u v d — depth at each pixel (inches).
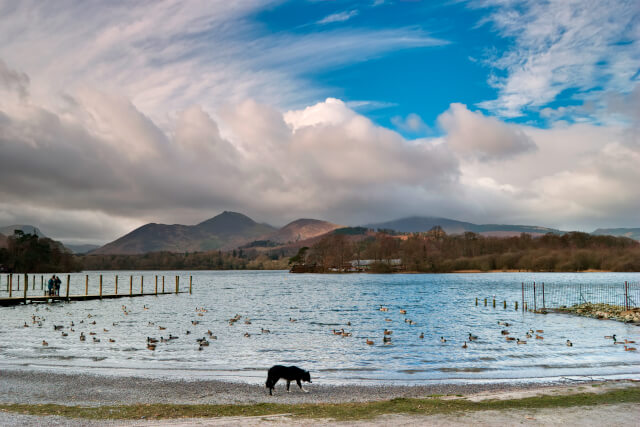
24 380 902.4
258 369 1061.8
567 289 4589.1
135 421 613.0
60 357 1185.4
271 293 4729.3
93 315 2378.2
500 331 1749.5
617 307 2456.9
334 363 1136.2
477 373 1007.6
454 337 1585.9
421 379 954.7
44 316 2300.7
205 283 7381.9
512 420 597.6
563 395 756.0
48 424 591.2
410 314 2503.7
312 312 2679.6
